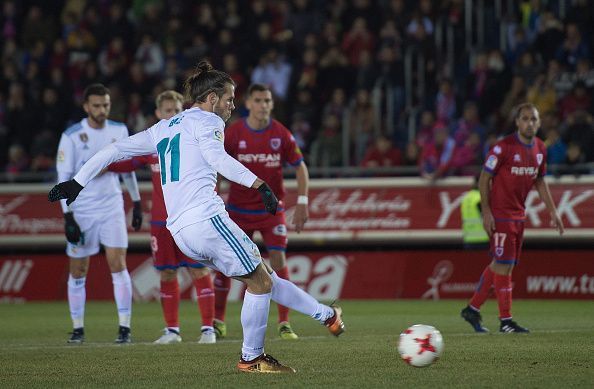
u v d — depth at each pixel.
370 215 54.56
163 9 71.25
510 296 34.09
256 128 34.56
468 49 66.69
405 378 22.38
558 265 52.59
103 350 29.45
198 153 23.05
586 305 48.03
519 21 67.56
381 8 69.81
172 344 31.45
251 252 23.08
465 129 56.81
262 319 23.44
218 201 23.09
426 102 63.78
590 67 60.81
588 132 54.91
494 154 33.78
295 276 54.91
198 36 67.38
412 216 54.22
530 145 33.94
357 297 54.34
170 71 65.56
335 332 25.09
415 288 54.09
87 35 70.62
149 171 56.53
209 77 23.53
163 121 24.11
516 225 33.94
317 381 22.02
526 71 60.84
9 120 65.62
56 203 56.22
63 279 55.69
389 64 64.00
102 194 32.59
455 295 53.62
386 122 64.75
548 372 23.19
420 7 65.94
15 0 75.38
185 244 23.20
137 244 54.88
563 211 52.56
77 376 23.73
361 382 21.80
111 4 73.75
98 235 32.75
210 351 28.72
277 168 34.81
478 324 34.81
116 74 66.81
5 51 71.06
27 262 56.06
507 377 22.41
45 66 70.81
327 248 56.28
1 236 56.06
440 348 23.53
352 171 55.31
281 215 35.06
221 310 34.69
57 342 33.22
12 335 36.09
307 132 61.97
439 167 53.94
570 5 66.44
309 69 64.50
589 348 28.22
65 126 65.25
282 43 67.19
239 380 22.34
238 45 67.56
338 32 68.19
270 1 70.50
